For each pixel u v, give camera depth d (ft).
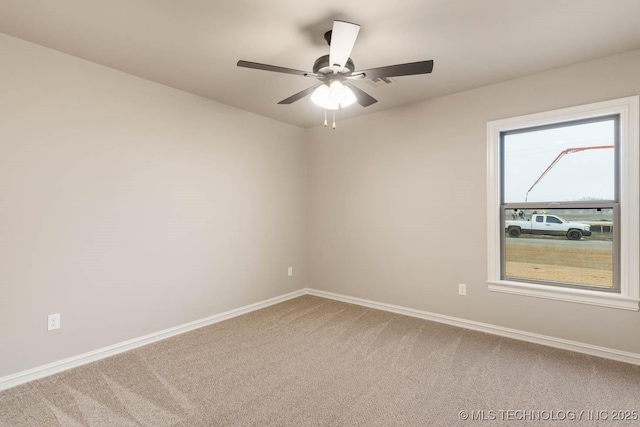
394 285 11.95
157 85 9.51
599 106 8.11
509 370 7.59
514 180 9.72
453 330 10.14
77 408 6.22
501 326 9.68
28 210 7.23
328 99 6.91
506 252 9.91
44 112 7.45
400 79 9.31
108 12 6.15
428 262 11.08
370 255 12.59
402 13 6.19
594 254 8.53
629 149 7.79
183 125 10.15
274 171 13.24
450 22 6.51
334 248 13.75
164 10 6.09
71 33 6.89
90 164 8.16
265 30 6.79
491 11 6.15
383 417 5.95
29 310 7.24
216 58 8.02
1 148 6.89
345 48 5.79
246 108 11.84
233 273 11.64
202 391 6.80
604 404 6.27
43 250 7.43
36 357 7.34
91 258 8.19
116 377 7.39
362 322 10.93
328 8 6.02
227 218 11.44
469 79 9.32
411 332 10.00
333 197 13.71
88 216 8.13
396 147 11.75
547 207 9.18
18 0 5.76
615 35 7.03
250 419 5.90
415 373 7.50
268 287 12.99
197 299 10.53
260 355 8.49
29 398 6.55
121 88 8.73
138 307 9.09
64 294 7.75
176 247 9.98
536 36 7.06
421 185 11.18
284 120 13.39
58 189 7.65
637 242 7.70
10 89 7.00
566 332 8.66
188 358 8.34
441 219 10.76
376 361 8.11
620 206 8.07
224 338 9.64
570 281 8.87
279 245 13.48
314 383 7.11
